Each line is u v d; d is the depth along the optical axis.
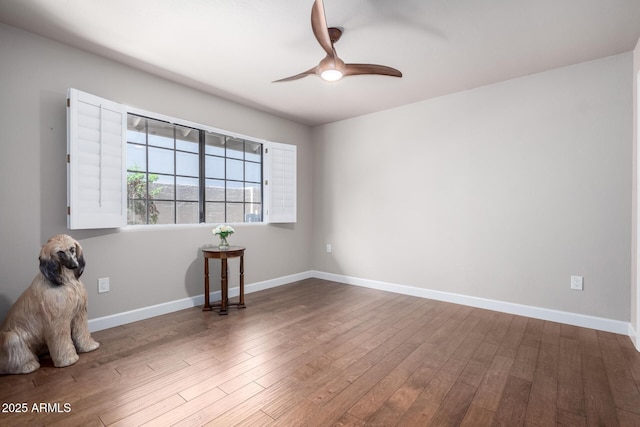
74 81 2.54
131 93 2.89
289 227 4.55
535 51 2.59
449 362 2.14
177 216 3.45
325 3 1.98
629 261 2.60
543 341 2.49
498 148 3.24
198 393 1.76
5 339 1.91
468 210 3.44
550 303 2.96
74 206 2.40
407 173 3.91
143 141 3.21
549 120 2.95
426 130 3.73
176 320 2.94
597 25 2.21
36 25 2.24
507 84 3.17
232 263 3.78
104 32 2.33
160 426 1.49
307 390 1.80
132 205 3.16
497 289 3.26
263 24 2.23
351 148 4.45
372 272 4.25
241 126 3.88
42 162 2.39
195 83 3.26
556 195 2.93
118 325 2.78
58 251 2.04
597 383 1.88
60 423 1.50
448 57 2.70
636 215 2.43
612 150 2.67
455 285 3.54
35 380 1.88
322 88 3.38
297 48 2.57
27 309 1.98
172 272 3.20
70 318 2.11
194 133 3.56
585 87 2.78
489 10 2.05
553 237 2.95
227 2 1.99
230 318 3.01
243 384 1.86
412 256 3.88
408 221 3.91
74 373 1.96
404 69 2.93
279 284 4.37
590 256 2.77
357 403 1.68
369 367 2.07
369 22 2.19
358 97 3.65
